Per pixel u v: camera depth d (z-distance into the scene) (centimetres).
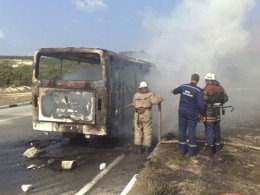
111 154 976
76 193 674
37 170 836
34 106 1047
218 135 946
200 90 886
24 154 967
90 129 1008
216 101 912
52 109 1028
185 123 900
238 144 1006
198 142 1034
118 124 1095
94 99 1001
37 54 1046
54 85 1024
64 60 1130
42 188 711
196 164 827
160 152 915
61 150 1030
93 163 888
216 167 813
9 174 805
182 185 676
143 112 959
